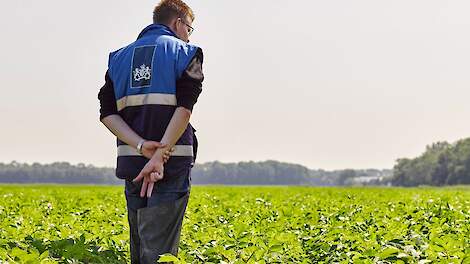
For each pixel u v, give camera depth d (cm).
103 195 2061
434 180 16000
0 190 2566
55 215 1224
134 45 664
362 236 886
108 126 661
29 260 655
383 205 1563
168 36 659
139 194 660
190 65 641
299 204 1630
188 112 630
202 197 1823
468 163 15125
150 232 643
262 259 695
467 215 1217
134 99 650
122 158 655
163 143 626
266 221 1097
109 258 759
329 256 778
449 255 725
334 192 2603
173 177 642
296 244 828
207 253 722
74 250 723
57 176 17125
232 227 989
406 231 941
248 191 2669
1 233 906
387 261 700
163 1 684
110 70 675
